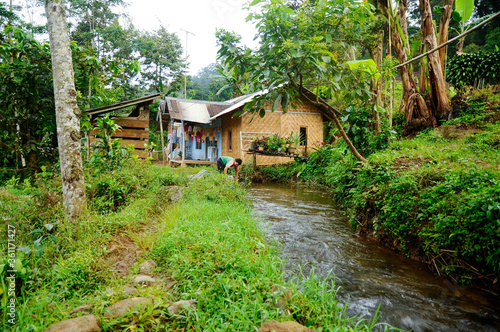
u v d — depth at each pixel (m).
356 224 5.81
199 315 2.30
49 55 6.20
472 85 12.06
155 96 12.13
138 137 12.48
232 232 4.27
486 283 3.45
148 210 5.47
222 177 8.51
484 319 2.90
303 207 8.02
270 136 14.49
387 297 3.30
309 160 13.85
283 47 4.19
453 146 7.39
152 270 3.26
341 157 8.78
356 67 4.88
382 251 4.70
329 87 4.92
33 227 3.64
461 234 3.61
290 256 4.41
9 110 6.29
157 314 2.29
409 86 10.55
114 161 6.80
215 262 3.13
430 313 3.00
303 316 2.44
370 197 5.42
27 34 5.93
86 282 2.79
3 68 5.92
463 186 3.99
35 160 6.60
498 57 10.67
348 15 4.78
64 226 3.73
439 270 3.86
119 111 22.23
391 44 10.25
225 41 4.50
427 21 9.92
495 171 4.23
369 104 7.94
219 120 18.42
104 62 6.79
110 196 5.53
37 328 1.98
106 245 3.64
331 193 9.75
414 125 10.38
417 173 4.87
